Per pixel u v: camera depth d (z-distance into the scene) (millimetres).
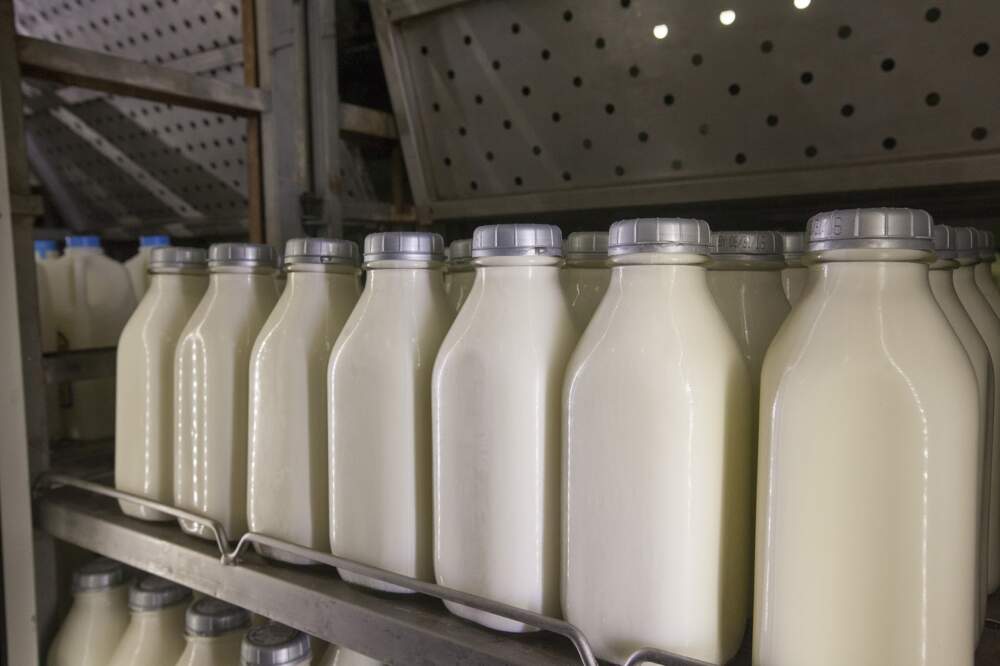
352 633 625
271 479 722
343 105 1214
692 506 485
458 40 1123
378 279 647
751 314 587
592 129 1033
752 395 530
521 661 521
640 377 486
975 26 749
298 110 1190
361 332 644
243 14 1161
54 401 1264
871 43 807
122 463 883
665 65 946
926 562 425
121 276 1330
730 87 908
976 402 440
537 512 559
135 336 869
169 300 877
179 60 1382
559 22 1017
